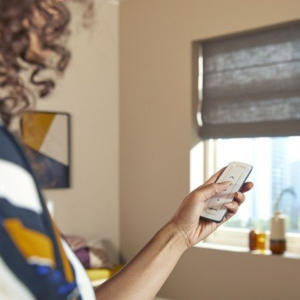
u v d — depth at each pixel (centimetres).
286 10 365
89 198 445
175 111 423
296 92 369
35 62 48
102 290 82
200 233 94
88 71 446
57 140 423
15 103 49
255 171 394
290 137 375
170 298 424
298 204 369
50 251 42
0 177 40
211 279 398
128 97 457
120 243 461
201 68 420
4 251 39
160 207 432
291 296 355
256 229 392
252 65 391
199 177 418
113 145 461
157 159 435
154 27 439
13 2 44
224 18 397
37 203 42
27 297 40
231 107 402
